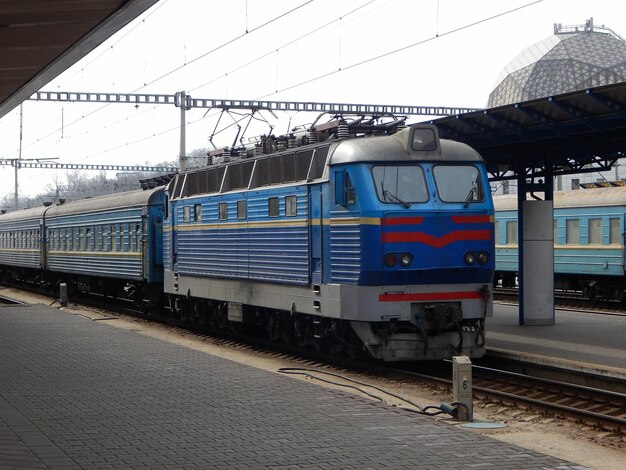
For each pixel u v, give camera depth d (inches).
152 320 1082.1
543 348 654.5
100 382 510.0
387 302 601.9
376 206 595.8
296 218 682.8
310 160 661.9
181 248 927.0
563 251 1229.7
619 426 443.8
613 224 1149.1
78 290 1455.5
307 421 394.6
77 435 365.1
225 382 510.3
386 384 602.5
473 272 620.4
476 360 675.4
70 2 474.9
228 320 856.9
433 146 619.8
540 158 817.5
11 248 1819.6
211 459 323.3
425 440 355.9
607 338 714.8
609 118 652.7
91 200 1352.1
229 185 810.8
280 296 721.0
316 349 722.2
